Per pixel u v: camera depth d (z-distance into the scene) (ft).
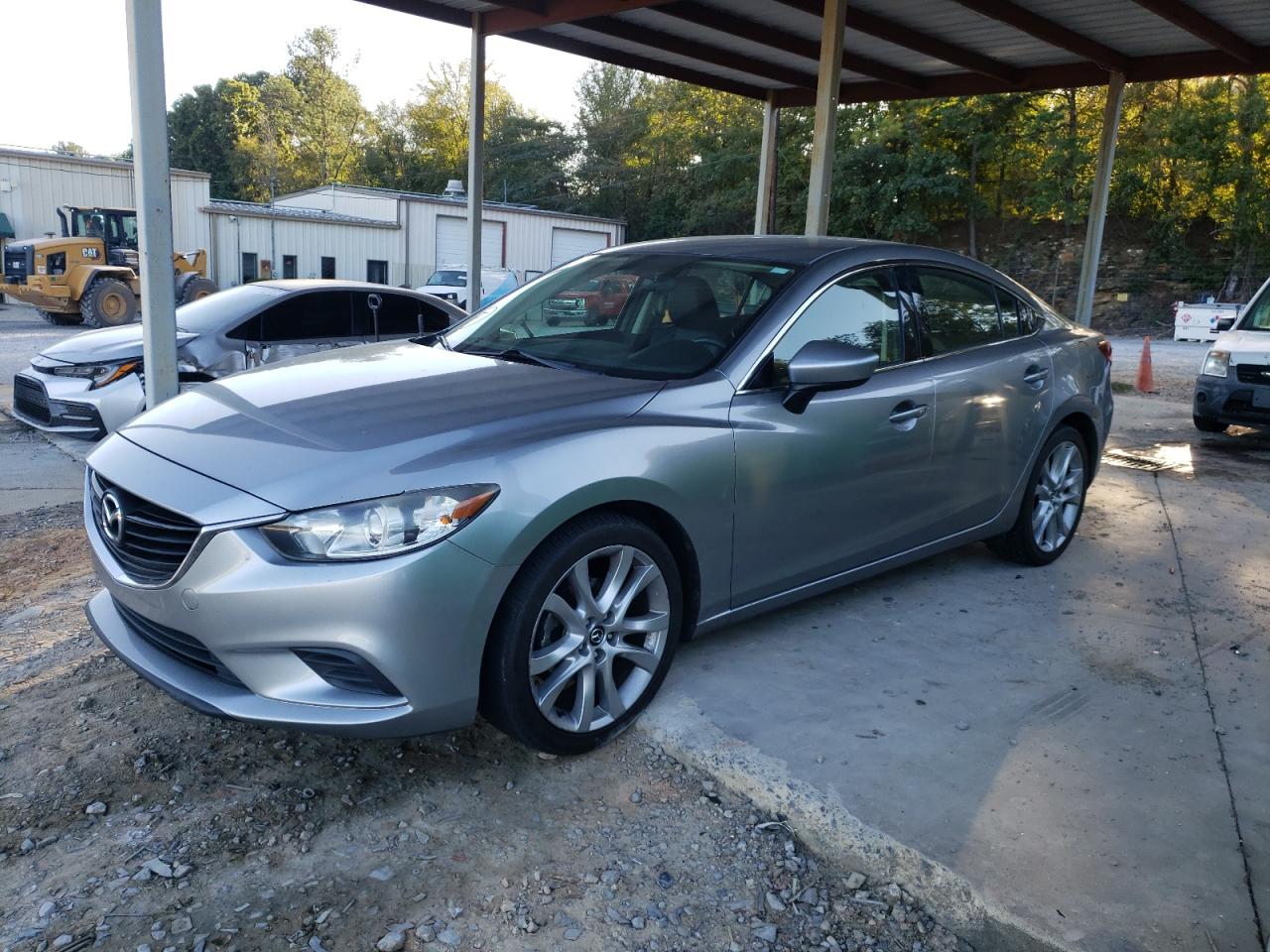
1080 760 9.39
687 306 11.48
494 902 7.32
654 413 9.64
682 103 164.35
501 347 12.07
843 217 127.24
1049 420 14.49
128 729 9.64
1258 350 26.04
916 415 12.18
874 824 8.19
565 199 188.75
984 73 35.42
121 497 8.63
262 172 225.97
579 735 9.07
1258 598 14.19
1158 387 43.01
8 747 9.28
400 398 9.52
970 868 7.68
